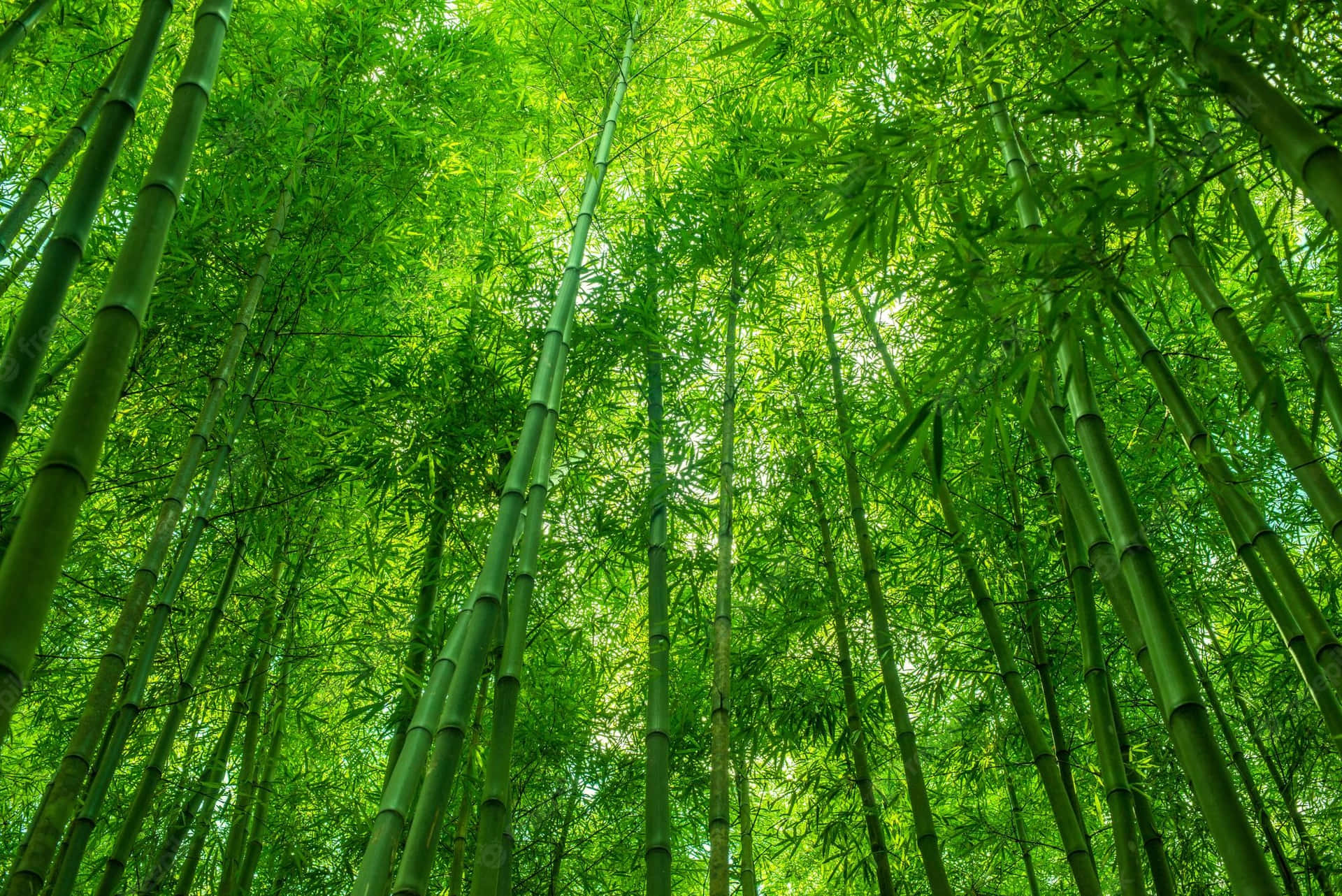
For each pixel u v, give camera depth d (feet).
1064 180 7.59
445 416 13.80
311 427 13.64
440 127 15.71
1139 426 12.70
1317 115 6.72
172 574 10.98
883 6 11.34
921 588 15.78
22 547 4.47
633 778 15.84
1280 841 13.96
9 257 12.21
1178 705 6.16
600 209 18.35
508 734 8.69
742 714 15.49
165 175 5.92
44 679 13.52
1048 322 7.38
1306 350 8.14
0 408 4.89
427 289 16.94
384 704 13.32
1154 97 7.47
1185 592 13.56
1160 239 9.59
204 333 13.24
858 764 13.84
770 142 14.74
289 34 14.89
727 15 9.38
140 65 6.35
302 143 13.52
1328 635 7.73
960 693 16.14
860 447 15.64
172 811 12.69
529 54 18.21
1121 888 8.60
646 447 15.16
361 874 6.89
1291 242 10.95
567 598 15.02
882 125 8.32
